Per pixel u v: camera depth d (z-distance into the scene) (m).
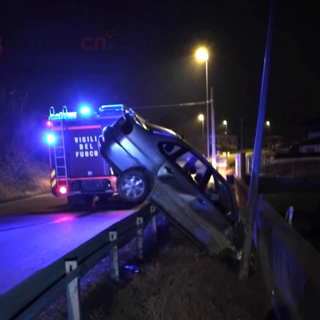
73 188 11.35
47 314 4.89
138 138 7.89
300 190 17.03
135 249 8.02
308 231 13.29
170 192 7.70
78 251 4.34
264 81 6.93
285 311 4.60
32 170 24.30
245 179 21.33
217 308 5.28
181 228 7.73
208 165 7.80
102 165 11.20
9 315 2.88
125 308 5.21
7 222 9.70
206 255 7.61
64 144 11.23
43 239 6.83
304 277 3.64
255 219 9.03
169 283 5.95
